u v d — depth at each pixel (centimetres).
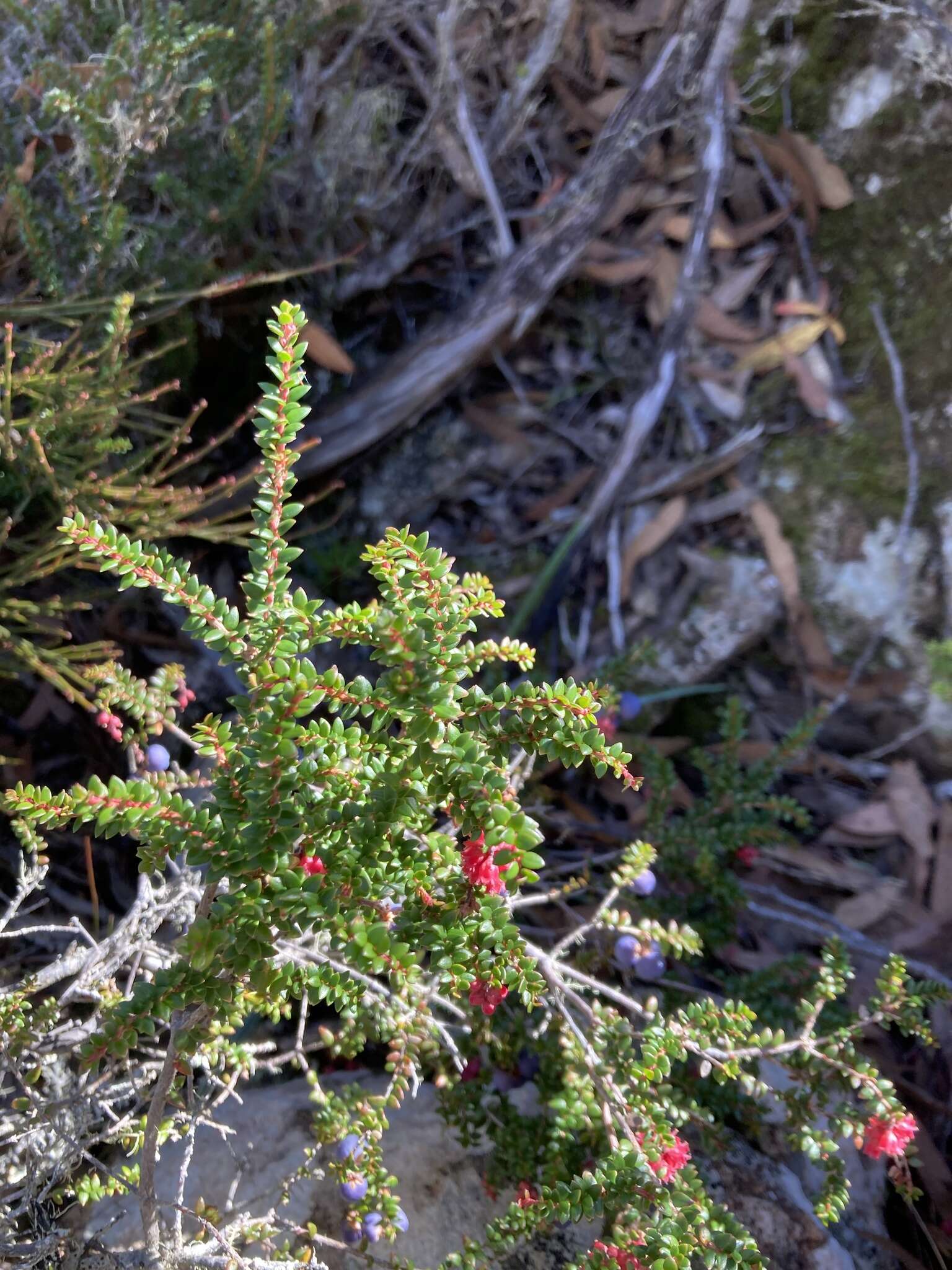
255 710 91
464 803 89
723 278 271
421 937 93
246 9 226
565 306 276
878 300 260
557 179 276
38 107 220
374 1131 145
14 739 225
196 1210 142
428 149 263
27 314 193
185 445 245
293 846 92
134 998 92
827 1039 150
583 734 92
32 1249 139
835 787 240
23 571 196
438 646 86
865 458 253
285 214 247
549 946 206
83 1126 141
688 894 209
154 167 228
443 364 258
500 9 262
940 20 251
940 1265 179
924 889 226
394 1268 140
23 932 154
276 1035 197
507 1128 161
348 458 261
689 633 250
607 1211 129
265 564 94
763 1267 120
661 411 263
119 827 90
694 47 250
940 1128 196
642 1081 140
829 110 266
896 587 245
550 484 266
